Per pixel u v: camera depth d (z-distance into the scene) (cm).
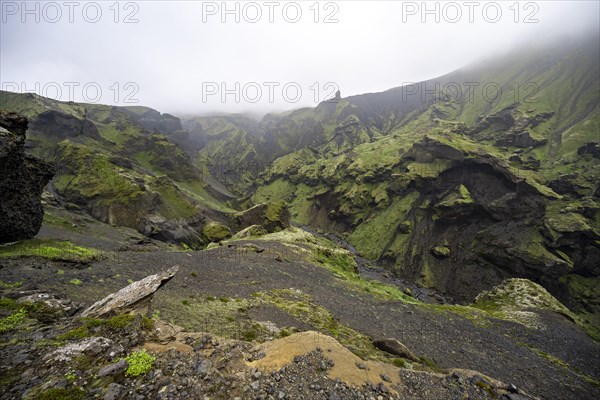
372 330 3588
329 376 1138
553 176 18975
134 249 6656
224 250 6606
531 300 6994
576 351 4844
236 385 977
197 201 15512
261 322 2555
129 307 1428
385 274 14812
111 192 11119
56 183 11844
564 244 13262
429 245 17362
